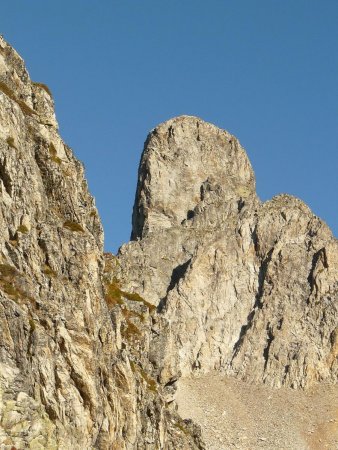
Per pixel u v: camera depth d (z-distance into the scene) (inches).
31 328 2903.5
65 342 3053.6
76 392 3026.6
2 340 2817.4
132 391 3531.0
